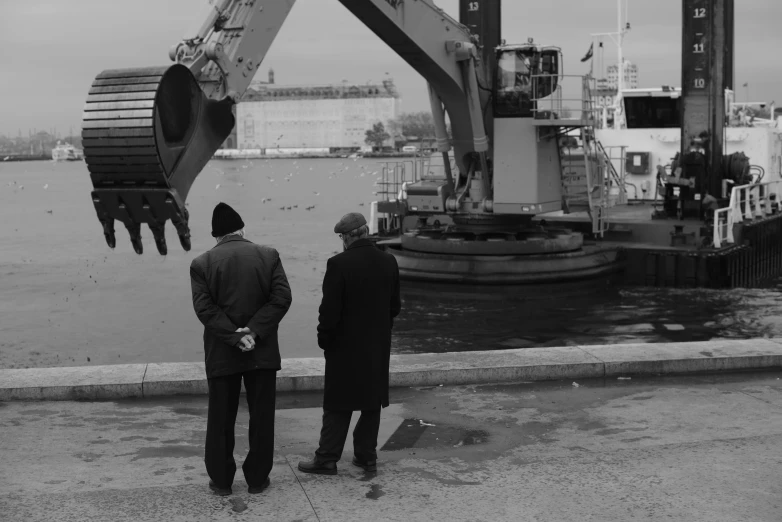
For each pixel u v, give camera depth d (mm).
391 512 6762
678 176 29906
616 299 24859
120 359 19828
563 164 26109
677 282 26406
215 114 14219
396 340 20438
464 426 9125
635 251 26812
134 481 7414
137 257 40344
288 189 115688
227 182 140750
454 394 10305
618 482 7391
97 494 7082
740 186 29172
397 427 9094
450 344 20000
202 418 9344
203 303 6789
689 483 7344
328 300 7312
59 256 41062
